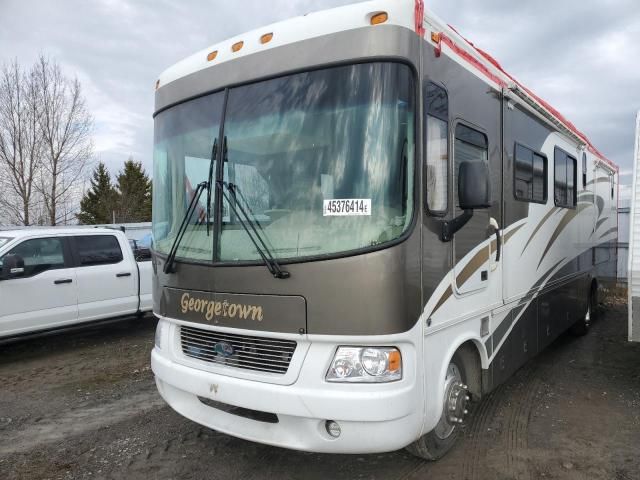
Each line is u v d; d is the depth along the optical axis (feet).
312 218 10.15
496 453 12.83
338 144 10.10
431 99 10.73
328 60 10.34
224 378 10.67
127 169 166.09
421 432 10.34
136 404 16.97
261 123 11.03
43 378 20.42
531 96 16.74
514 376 19.17
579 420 14.96
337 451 9.79
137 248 30.35
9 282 22.45
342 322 9.58
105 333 28.07
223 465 12.43
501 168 14.33
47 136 93.20
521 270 15.80
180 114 12.72
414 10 10.29
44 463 12.79
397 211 9.70
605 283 28.99
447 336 11.34
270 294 10.20
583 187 23.34
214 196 11.40
